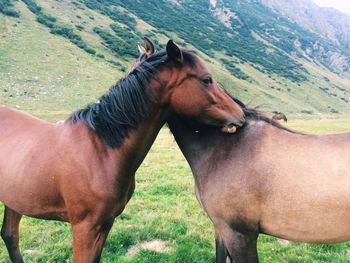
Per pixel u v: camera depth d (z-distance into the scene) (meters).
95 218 3.54
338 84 125.44
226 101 3.48
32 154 3.78
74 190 3.49
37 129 4.07
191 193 8.48
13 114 4.43
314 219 3.27
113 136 3.52
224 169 3.63
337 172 3.22
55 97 46.19
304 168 3.33
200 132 3.85
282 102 80.44
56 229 5.99
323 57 181.00
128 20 90.56
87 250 3.57
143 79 3.47
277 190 3.36
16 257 4.70
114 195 3.57
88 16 80.50
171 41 3.33
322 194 3.21
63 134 3.74
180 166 11.95
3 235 4.63
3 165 3.96
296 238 3.43
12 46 55.78
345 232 3.23
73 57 58.88
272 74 104.50
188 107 3.48
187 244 5.59
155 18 106.75
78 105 45.22
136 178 9.89
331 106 93.38
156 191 8.58
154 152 15.38
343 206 3.15
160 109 3.57
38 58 55.09
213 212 3.70
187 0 155.88
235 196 3.52
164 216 6.70
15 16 65.12
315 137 3.52
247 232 3.58
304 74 118.81
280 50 144.25
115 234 5.83
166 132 25.52
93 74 55.78
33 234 5.79
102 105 3.58
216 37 117.75
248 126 3.72
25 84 47.41
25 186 3.75
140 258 5.15
